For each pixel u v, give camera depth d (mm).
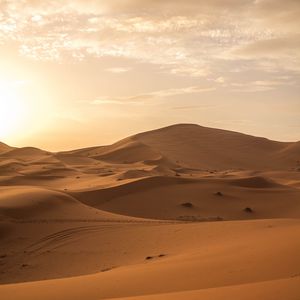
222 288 11078
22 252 27875
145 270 16734
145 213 50375
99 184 66812
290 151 175750
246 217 50375
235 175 93125
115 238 29328
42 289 14727
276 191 61906
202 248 22312
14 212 34750
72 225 33219
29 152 142625
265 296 9445
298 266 13164
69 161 126438
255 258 15469
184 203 53875
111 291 13484
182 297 10586
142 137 186500
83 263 24906
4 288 15523
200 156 166750
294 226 24766
